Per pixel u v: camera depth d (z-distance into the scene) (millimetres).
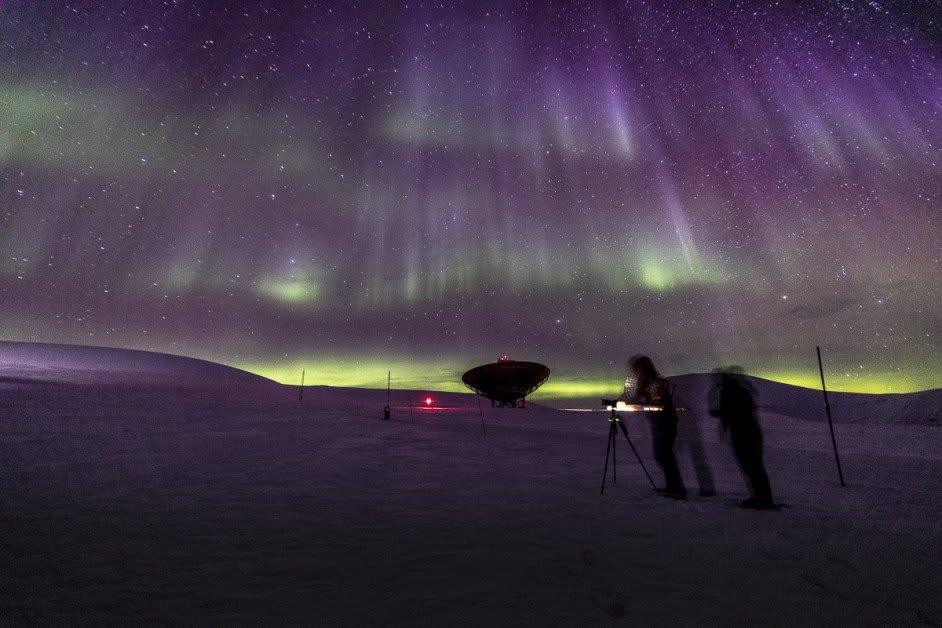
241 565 3574
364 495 6227
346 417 21641
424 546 4059
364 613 2758
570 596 3029
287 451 10922
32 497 5977
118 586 3162
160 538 4281
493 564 3615
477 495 6273
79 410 18188
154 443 11664
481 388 46406
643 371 6789
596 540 4254
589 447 12547
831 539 4324
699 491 6719
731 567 3584
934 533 4531
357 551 3916
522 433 16656
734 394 5891
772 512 5352
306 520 4934
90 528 4605
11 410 16875
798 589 3182
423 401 45531
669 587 3193
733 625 2660
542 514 5227
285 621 2650
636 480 7648
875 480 7980
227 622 2639
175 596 3000
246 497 6059
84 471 7852
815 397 64812
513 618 2703
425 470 8453
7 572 3426
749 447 5719
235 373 59375
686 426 19969
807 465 10141
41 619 2680
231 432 14602
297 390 44562
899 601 3008
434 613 2760
